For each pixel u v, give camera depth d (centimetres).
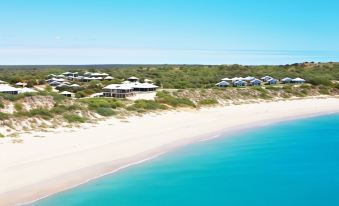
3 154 4116
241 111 8750
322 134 6325
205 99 9681
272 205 3164
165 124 6569
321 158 4697
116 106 7281
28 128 5266
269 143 5559
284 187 3619
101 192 3300
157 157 4528
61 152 4378
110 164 4103
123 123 6309
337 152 5022
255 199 3291
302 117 8306
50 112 5897
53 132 5281
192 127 6525
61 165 3909
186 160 4466
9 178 3431
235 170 4131
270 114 8531
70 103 6762
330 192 3481
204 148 5106
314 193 3447
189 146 5178
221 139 5756
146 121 6669
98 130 5666
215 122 7169
